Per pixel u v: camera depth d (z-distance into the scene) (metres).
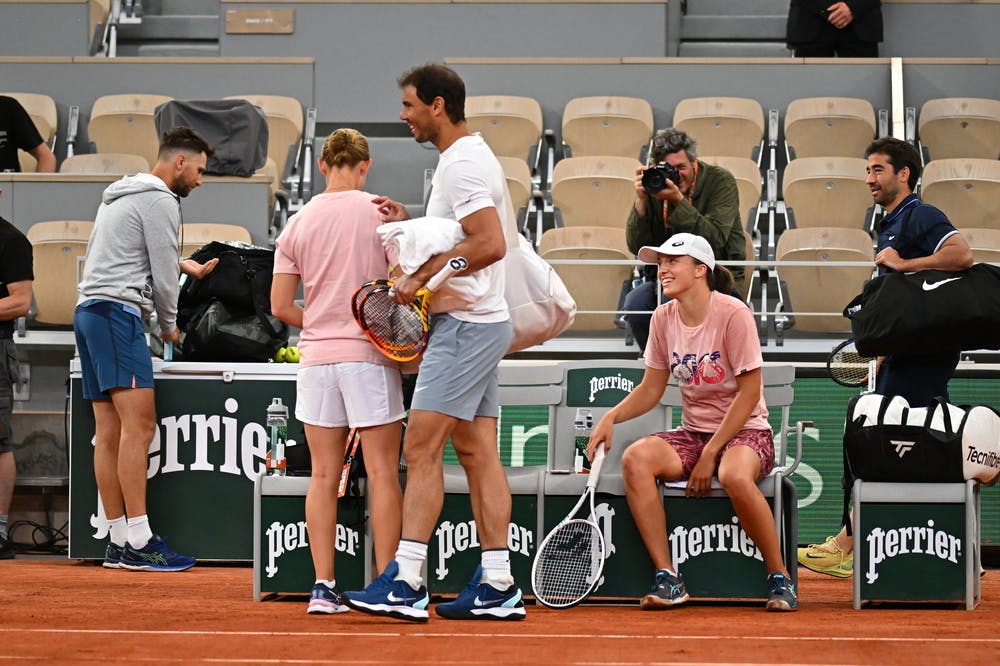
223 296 18.62
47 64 35.00
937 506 14.73
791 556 14.64
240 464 18.58
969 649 10.44
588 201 28.94
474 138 12.62
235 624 12.03
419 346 12.73
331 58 35.94
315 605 12.98
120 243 17.78
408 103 12.63
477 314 12.55
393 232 12.34
